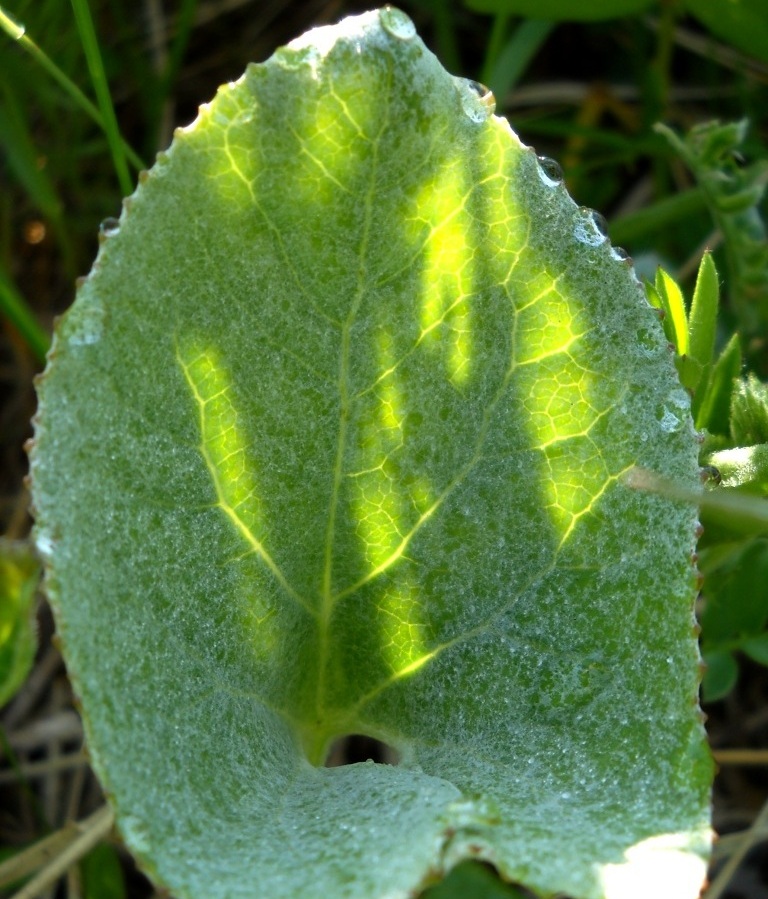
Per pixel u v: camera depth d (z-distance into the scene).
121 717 0.14
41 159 0.27
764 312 0.22
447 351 0.15
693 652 0.15
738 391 0.17
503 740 0.15
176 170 0.14
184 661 0.15
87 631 0.13
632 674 0.15
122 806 0.13
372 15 0.14
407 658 0.16
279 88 0.14
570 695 0.15
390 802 0.14
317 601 0.16
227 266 0.15
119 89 0.29
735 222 0.22
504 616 0.16
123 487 0.14
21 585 0.14
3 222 0.28
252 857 0.14
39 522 0.13
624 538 0.15
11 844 0.23
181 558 0.15
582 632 0.15
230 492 0.15
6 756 0.24
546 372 0.15
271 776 0.15
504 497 0.15
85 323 0.14
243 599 0.15
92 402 0.14
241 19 0.30
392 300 0.15
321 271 0.15
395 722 0.16
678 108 0.29
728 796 0.23
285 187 0.14
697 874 0.13
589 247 0.15
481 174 0.15
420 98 0.14
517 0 0.25
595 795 0.14
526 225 0.15
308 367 0.15
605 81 0.30
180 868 0.13
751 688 0.24
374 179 0.15
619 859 0.14
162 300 0.14
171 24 0.30
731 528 0.17
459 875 0.18
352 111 0.14
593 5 0.25
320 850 0.14
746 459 0.17
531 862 0.13
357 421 0.15
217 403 0.15
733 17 0.24
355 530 0.16
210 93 0.30
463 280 0.15
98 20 0.28
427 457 0.15
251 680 0.15
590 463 0.15
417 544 0.16
